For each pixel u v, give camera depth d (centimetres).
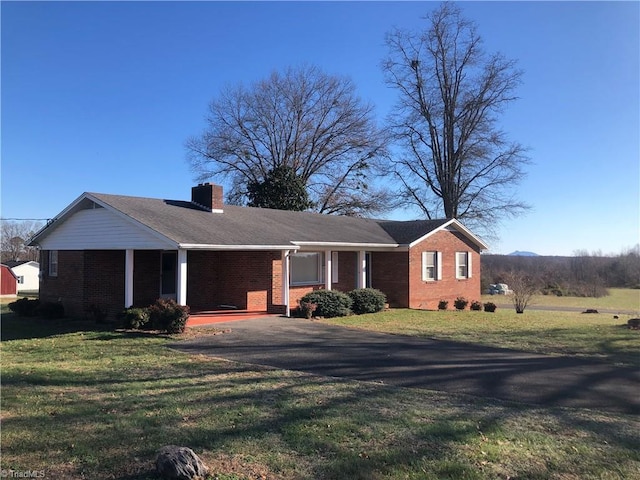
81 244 1722
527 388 773
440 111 3769
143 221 1441
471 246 2738
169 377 803
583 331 1443
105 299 1792
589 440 543
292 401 657
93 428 540
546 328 1525
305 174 4147
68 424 552
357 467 451
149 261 1825
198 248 1381
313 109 4153
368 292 1966
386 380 810
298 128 4175
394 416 601
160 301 1378
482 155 3631
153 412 601
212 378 798
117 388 724
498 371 888
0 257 6334
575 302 3606
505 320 1788
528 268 5044
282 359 974
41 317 1820
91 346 1141
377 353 1051
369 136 4059
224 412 603
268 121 4156
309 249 1889
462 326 1562
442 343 1198
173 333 1294
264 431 538
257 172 4162
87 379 783
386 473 441
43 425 548
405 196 3912
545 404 687
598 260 5147
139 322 1359
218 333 1301
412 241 2264
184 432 530
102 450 478
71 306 1862
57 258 1938
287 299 1689
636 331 1442
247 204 4106
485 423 586
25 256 6419
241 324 1470
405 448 498
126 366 897
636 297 4112
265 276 1820
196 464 425
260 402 651
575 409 664
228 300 1886
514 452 502
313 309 1695
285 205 3497
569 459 489
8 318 1858
